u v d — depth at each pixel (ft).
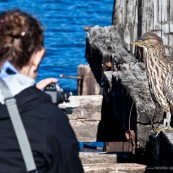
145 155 37.96
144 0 51.01
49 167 20.13
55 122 20.27
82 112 49.78
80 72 64.75
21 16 20.65
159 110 38.91
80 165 20.52
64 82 108.37
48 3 181.78
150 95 39.70
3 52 20.53
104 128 50.26
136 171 37.45
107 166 37.78
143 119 37.29
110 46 51.93
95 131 50.26
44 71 114.83
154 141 36.60
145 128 37.42
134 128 38.19
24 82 20.52
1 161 20.06
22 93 20.34
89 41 56.75
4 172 19.99
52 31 148.05
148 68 40.98
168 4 50.85
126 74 43.42
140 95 39.40
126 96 40.60
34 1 184.24
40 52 20.95
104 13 171.53
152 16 50.93
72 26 154.61
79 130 50.06
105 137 50.47
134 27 55.16
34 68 20.97
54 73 114.21
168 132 35.55
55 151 20.13
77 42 136.87
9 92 20.31
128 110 39.93
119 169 37.50
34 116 20.25
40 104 20.39
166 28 50.93
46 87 22.06
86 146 65.62
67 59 123.13
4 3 184.85
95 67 54.19
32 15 20.99
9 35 20.48
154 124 37.86
